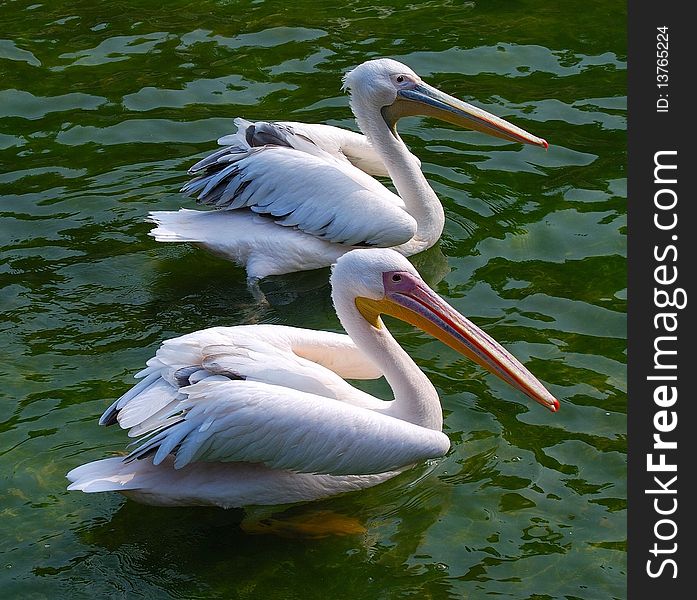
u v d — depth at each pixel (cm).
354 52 1451
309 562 776
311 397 791
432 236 1122
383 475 841
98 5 1570
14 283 1053
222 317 1023
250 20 1529
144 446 758
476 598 739
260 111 1333
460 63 1430
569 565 764
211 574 766
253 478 807
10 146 1270
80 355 965
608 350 966
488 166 1249
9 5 1570
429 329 855
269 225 1081
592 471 845
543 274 1072
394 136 1137
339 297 863
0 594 742
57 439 870
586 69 1412
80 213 1159
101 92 1367
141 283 1063
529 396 845
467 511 813
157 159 1249
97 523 802
